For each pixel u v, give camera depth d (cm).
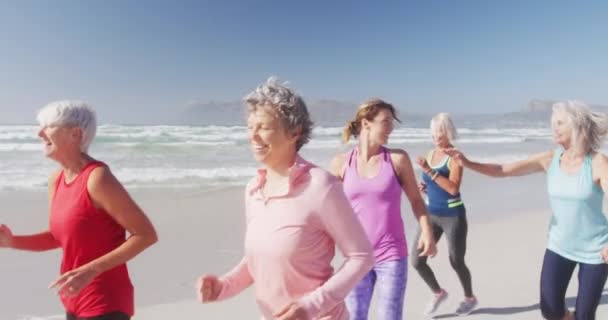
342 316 197
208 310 463
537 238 741
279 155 191
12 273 555
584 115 320
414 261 452
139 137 2780
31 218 834
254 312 460
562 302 343
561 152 345
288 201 184
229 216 877
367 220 323
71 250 235
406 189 329
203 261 618
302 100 192
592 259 322
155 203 973
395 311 314
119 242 242
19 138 2573
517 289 524
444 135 446
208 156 1888
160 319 442
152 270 578
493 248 685
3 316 441
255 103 187
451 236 446
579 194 321
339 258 612
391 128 329
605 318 446
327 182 183
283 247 181
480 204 1020
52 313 452
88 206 229
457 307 474
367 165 332
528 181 1325
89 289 236
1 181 1178
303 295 187
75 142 234
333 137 3384
